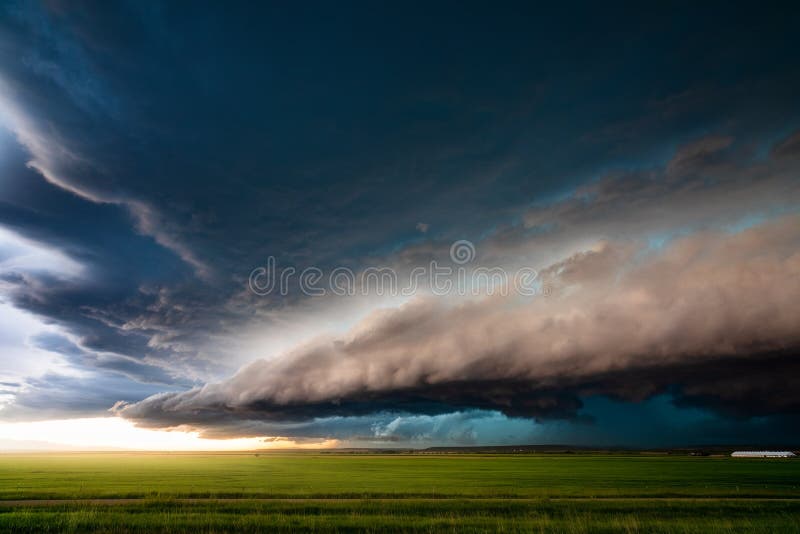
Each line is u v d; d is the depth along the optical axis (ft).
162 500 99.81
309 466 331.57
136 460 516.73
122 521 74.02
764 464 343.87
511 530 70.13
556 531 69.87
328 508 91.25
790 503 103.81
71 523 72.49
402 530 70.54
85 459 569.23
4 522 72.84
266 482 163.22
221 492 118.83
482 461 434.71
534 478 191.01
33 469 269.64
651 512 90.99
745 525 74.69
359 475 213.25
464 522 75.72
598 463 368.27
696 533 69.15
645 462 387.14
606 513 89.30
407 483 159.84
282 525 72.02
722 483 165.48
